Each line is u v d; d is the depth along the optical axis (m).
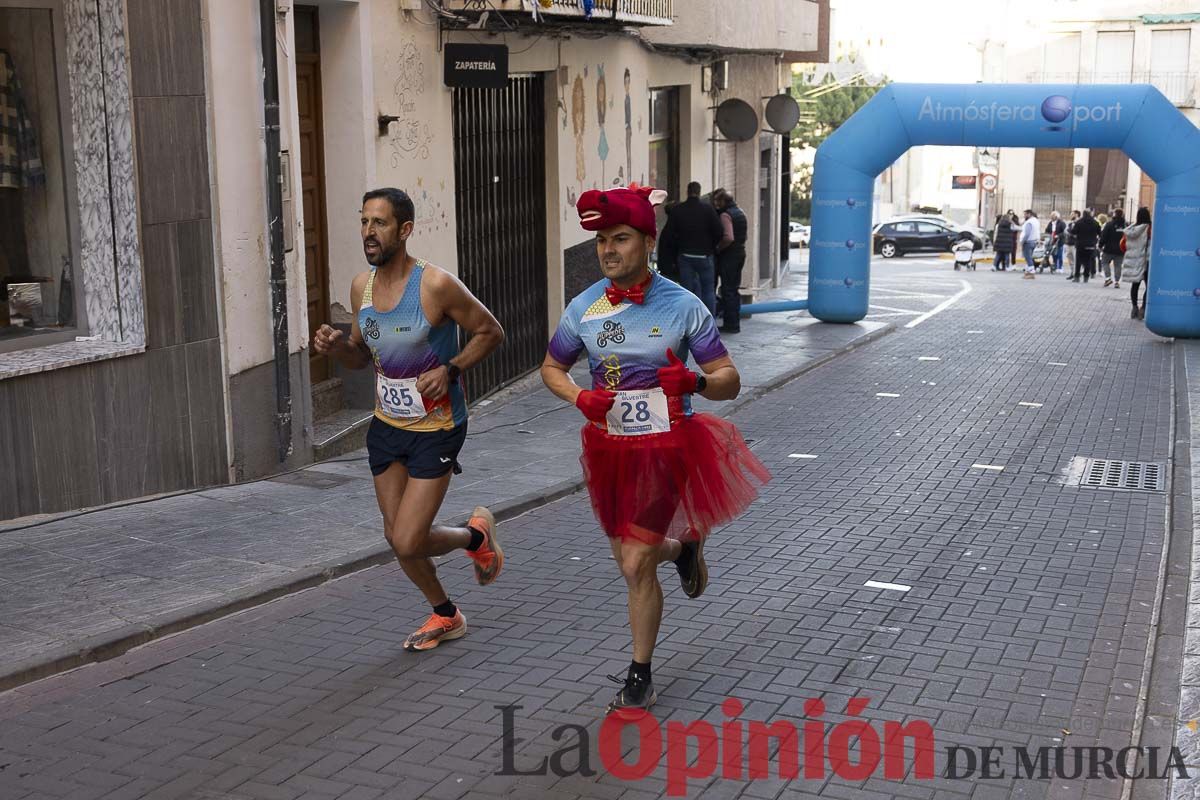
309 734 4.85
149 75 7.76
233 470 8.57
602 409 4.79
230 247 8.40
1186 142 16.78
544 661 5.62
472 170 12.27
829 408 12.23
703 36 16.62
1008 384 13.62
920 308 21.66
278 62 8.78
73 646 5.50
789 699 5.20
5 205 7.57
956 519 8.12
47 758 4.62
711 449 5.02
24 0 7.49
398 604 6.40
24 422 7.20
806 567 7.05
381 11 10.26
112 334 7.90
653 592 4.99
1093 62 44.84
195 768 4.56
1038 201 47.38
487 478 9.13
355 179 10.12
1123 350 16.38
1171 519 8.10
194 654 5.67
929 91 17.75
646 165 17.12
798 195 61.38
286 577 6.57
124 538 7.11
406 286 5.28
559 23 13.00
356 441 9.96
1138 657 5.70
